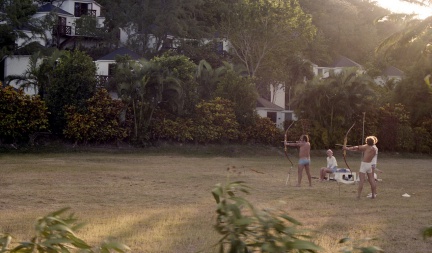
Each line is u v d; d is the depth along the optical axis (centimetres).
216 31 6775
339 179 2362
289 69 6475
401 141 5003
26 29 5688
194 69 4569
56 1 6644
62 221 318
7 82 4431
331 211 1492
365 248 326
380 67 7944
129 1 6500
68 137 4066
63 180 2220
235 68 5441
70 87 4078
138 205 1563
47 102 4088
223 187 307
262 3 5909
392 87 6069
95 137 4109
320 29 8856
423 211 1536
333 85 4800
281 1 5991
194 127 4469
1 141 3912
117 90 4294
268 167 3234
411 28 4225
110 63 5566
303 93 4806
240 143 4694
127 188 1998
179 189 1994
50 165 2939
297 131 4772
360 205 1642
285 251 284
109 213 1378
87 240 1007
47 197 1702
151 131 4353
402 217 1407
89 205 1548
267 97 6631
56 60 4425
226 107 4638
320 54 7919
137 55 5750
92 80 4147
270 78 6278
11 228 1134
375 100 4994
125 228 1148
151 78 4250
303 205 1602
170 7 6412
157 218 1298
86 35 6262
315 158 4406
